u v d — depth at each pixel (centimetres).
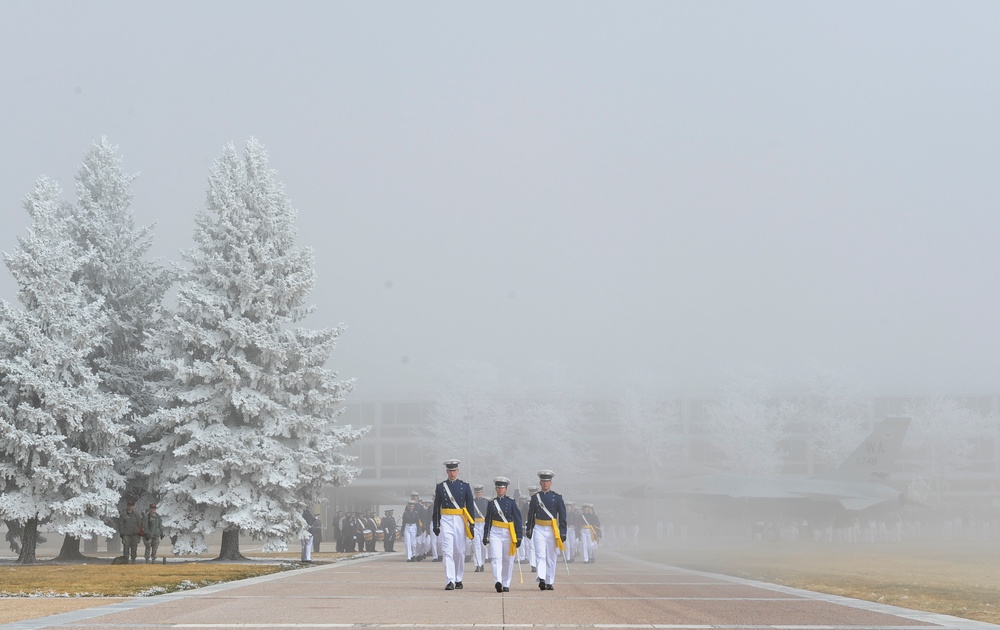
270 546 3450
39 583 2119
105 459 3344
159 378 3744
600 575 2722
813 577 2750
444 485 2045
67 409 3284
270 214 3675
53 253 3438
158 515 3450
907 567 3347
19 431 3222
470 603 1633
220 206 3653
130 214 3850
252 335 3519
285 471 3491
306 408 3647
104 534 3300
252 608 1527
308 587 2062
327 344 3666
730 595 1923
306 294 3681
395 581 2291
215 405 3516
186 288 3547
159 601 1675
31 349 3338
